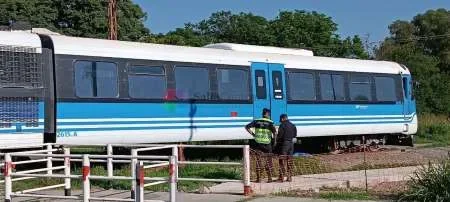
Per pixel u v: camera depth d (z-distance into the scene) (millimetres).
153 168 15062
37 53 15398
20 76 15031
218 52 19562
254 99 20141
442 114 47594
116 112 16766
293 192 12727
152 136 17531
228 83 19531
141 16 51625
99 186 13836
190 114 18453
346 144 24125
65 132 15734
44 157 12312
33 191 12078
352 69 23688
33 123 15156
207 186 13414
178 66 18312
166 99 17891
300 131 21469
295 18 60344
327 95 22547
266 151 14992
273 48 21859
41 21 45531
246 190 12391
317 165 17391
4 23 44656
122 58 17016
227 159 20203
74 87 15945
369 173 16172
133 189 11594
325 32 59625
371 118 24266
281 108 20906
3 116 14656
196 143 20672
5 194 10977
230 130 19438
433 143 28938
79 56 16141
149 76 17594
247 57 20203
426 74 49938
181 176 14820
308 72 21984
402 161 19500
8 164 10945
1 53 14781
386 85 25109
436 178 11227
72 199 10875
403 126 25766
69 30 46375
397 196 11898
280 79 21016
